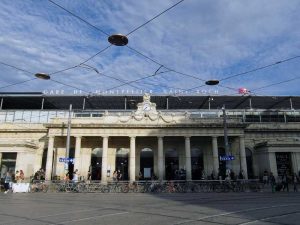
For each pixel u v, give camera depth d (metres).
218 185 35.34
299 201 21.89
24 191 35.38
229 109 64.12
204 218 13.52
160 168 51.84
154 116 53.66
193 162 57.44
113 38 15.17
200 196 27.55
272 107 71.06
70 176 54.81
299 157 51.91
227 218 13.51
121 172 56.59
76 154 51.97
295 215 14.49
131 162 51.97
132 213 15.56
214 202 21.31
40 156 57.12
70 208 18.25
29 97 62.12
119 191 35.09
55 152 56.44
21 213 16.09
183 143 57.50
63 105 67.62
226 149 40.41
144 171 57.09
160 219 13.42
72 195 30.11
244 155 52.09
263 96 61.44
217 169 51.31
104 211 16.55
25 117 61.72
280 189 37.25
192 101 64.88
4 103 67.06
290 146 52.44
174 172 56.75
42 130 58.34
